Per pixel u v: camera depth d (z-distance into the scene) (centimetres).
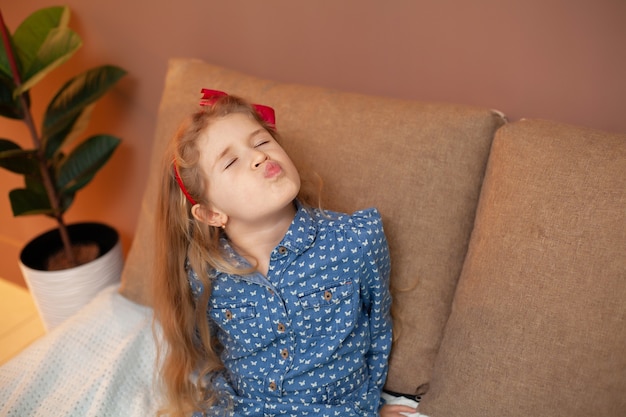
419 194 110
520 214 96
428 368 110
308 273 104
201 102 111
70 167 168
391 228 112
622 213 88
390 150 112
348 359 108
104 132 185
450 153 109
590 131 97
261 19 143
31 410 114
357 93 132
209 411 109
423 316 111
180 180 103
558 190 93
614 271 87
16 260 227
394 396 115
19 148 162
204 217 105
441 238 110
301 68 144
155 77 167
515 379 93
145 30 162
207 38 154
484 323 96
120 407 113
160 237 115
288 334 105
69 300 167
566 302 90
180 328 118
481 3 115
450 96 127
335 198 116
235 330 109
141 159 182
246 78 134
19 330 199
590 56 109
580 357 88
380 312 109
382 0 125
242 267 106
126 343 124
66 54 141
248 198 96
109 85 157
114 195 195
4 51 152
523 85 118
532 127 101
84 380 118
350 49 135
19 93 140
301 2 136
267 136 100
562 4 108
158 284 118
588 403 88
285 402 107
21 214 160
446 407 100
